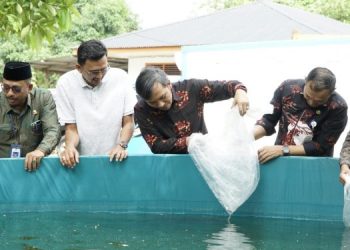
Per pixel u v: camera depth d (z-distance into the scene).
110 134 3.59
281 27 11.92
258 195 3.32
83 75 3.45
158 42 12.26
